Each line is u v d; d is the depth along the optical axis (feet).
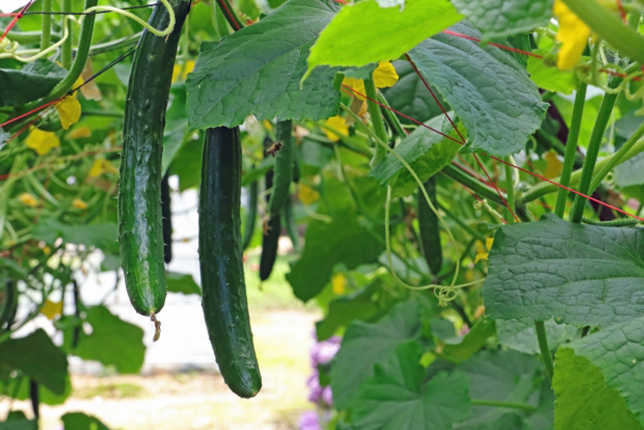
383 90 4.08
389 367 4.92
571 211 3.32
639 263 3.15
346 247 7.16
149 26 3.04
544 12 2.45
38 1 4.92
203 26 5.62
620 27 2.39
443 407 4.61
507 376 5.40
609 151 4.96
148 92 3.04
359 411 4.81
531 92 2.99
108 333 7.69
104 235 5.77
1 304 6.54
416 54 2.88
